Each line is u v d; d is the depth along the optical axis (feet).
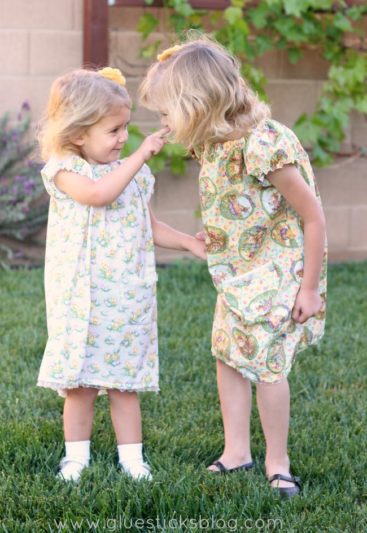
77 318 8.82
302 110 20.01
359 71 19.30
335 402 11.37
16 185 17.98
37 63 18.13
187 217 19.58
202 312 15.31
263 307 8.64
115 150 8.89
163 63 8.47
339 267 19.45
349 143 20.57
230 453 9.45
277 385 8.84
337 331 14.42
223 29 18.48
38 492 8.48
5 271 17.87
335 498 8.55
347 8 19.11
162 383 11.80
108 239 8.82
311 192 8.49
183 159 19.06
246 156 8.32
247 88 8.58
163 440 9.95
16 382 11.61
